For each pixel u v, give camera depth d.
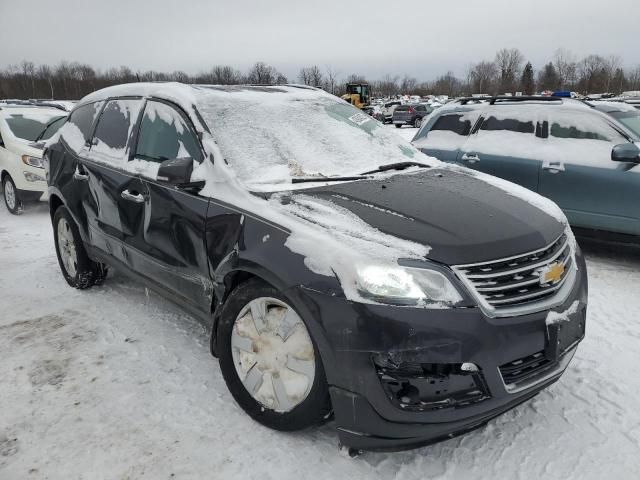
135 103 3.82
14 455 2.55
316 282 2.29
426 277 2.21
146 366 3.32
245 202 2.76
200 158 3.09
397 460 2.47
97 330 3.84
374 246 2.30
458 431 2.25
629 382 3.10
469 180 3.27
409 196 2.81
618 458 2.47
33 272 5.23
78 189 4.20
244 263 2.58
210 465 2.46
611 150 5.23
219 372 3.24
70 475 2.42
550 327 2.38
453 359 2.16
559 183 5.49
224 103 3.39
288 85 4.18
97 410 2.88
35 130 8.75
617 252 5.76
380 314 2.15
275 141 3.29
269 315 2.58
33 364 3.38
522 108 6.03
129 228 3.58
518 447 2.56
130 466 2.46
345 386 2.24
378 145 3.73
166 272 3.30
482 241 2.36
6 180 8.38
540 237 2.52
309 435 2.64
